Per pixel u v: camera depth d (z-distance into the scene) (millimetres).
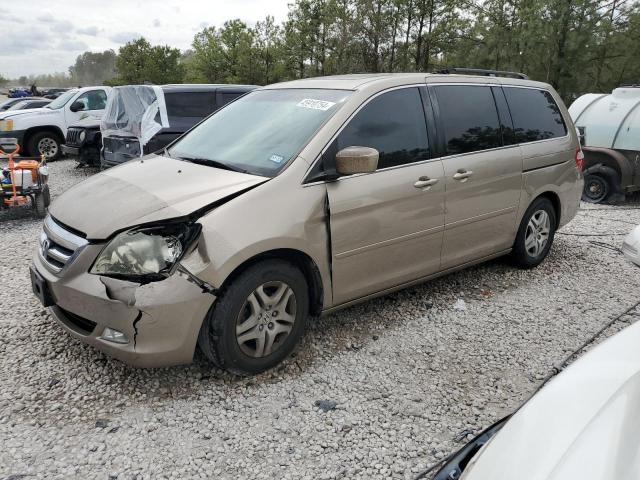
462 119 4270
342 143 3486
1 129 12930
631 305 4480
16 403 2982
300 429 2820
